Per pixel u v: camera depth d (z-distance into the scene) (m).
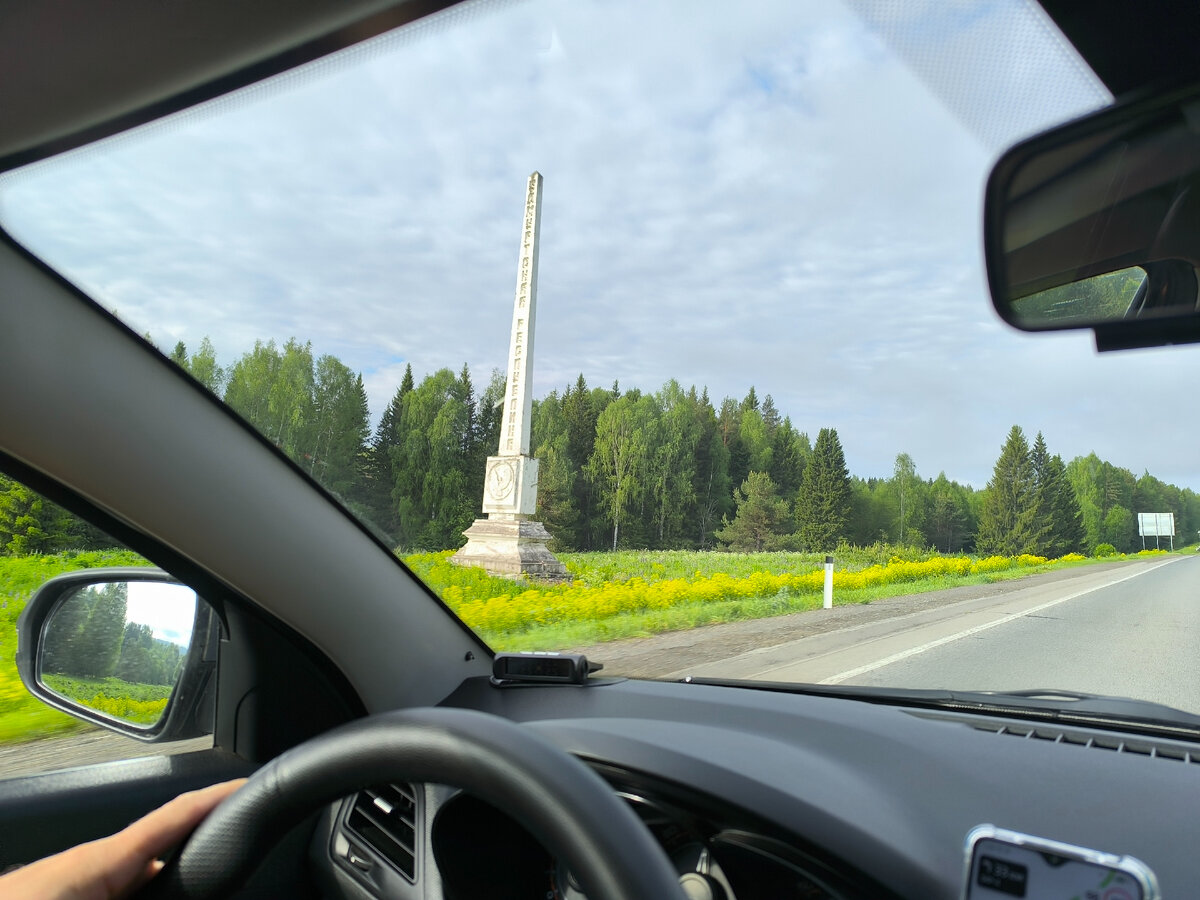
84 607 2.05
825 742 1.66
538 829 0.65
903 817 1.32
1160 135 1.26
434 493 15.20
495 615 4.12
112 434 1.72
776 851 1.26
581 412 47.38
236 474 1.91
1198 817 1.26
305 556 2.02
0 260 1.62
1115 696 1.94
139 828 0.71
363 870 1.65
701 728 1.75
